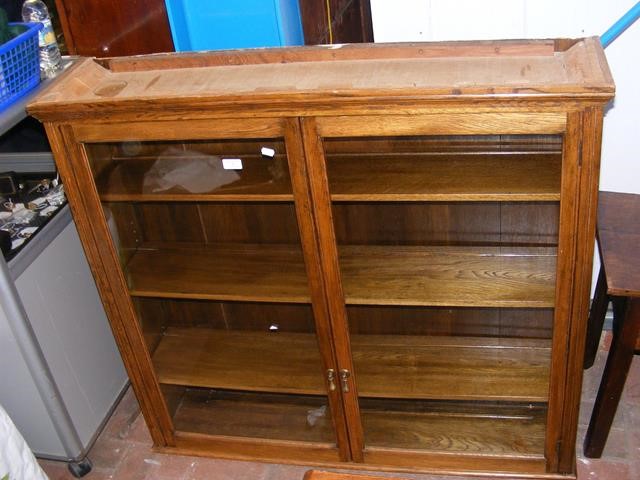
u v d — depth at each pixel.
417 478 2.23
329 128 1.68
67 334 2.29
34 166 2.38
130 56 1.92
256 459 2.36
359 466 2.30
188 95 1.67
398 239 2.18
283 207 2.16
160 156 2.06
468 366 2.24
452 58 1.73
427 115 1.62
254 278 2.13
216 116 1.71
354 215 2.15
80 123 1.79
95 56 2.12
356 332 2.41
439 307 2.24
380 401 2.42
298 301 2.04
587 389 2.49
